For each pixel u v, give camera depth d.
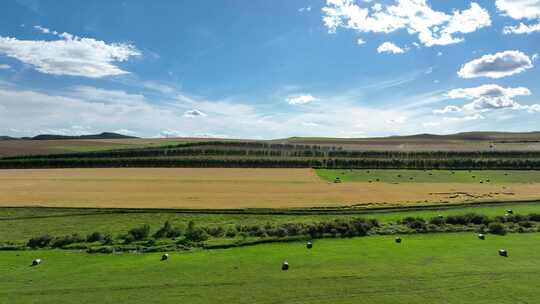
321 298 22.67
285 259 30.38
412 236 38.06
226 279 25.84
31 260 31.27
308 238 37.38
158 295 23.42
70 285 25.19
